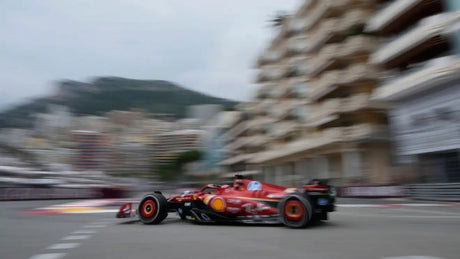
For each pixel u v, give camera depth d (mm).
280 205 5891
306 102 28969
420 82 14344
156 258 3707
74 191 21172
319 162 27750
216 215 6418
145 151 133625
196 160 84438
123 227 6316
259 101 41812
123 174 126625
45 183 29938
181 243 4535
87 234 5461
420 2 15477
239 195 6426
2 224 6953
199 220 6625
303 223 5621
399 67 17812
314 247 4137
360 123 22156
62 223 7094
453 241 4422
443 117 14039
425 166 15797
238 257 3689
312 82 28250
